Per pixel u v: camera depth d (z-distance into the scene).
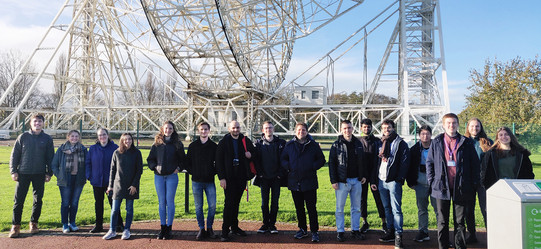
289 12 25.80
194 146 7.64
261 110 33.59
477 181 6.21
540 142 22.72
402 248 6.88
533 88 32.25
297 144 7.58
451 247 6.98
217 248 7.03
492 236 4.24
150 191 12.53
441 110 28.27
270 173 7.92
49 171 8.03
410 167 7.56
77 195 8.03
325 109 32.38
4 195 11.47
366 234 7.96
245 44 26.78
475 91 36.03
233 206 7.55
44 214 9.24
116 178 7.53
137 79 36.34
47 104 70.12
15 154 7.52
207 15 21.52
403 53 29.27
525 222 3.80
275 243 7.33
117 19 28.59
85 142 29.88
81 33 33.50
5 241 7.27
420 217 7.42
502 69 34.59
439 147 6.40
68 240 7.40
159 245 7.17
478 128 7.46
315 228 7.45
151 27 23.89
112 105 35.72
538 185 3.98
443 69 28.16
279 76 33.28
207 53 26.20
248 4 22.73
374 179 7.61
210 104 32.28
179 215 9.44
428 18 30.75
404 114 28.84
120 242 7.32
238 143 7.77
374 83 31.92
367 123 7.93
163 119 37.47
